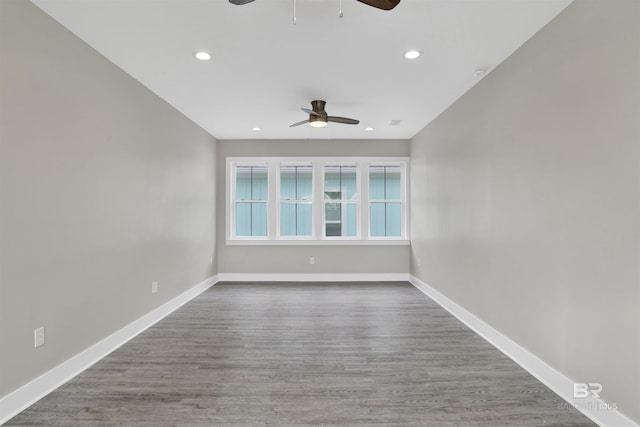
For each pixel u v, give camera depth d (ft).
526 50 9.25
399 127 18.16
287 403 7.41
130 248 11.37
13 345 7.07
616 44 6.48
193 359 9.66
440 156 15.70
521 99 9.48
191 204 16.71
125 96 11.08
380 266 21.03
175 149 14.87
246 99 13.66
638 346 6.09
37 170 7.68
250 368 9.09
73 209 8.77
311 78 11.65
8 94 7.00
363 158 21.01
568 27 7.69
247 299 16.49
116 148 10.61
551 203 8.27
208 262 19.26
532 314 8.99
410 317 13.62
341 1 7.32
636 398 6.13
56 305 8.19
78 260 8.93
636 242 6.11
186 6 7.67
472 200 12.42
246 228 22.02
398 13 7.98
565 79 7.80
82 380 8.41
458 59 10.28
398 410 7.17
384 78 11.65
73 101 8.78
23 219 7.32
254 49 9.67
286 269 21.04
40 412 7.04
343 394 7.79
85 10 7.79
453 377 8.62
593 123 7.02
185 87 12.44
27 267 7.41
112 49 9.62
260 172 22.17
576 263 7.48
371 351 10.24
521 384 8.29
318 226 21.15
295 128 18.33
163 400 7.51
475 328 12.12
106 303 10.09
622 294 6.40
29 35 7.47
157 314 13.19
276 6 7.70
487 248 11.35
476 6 7.71
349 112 15.47
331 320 13.24
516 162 9.73
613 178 6.56
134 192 11.60
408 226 21.09
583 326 7.29
